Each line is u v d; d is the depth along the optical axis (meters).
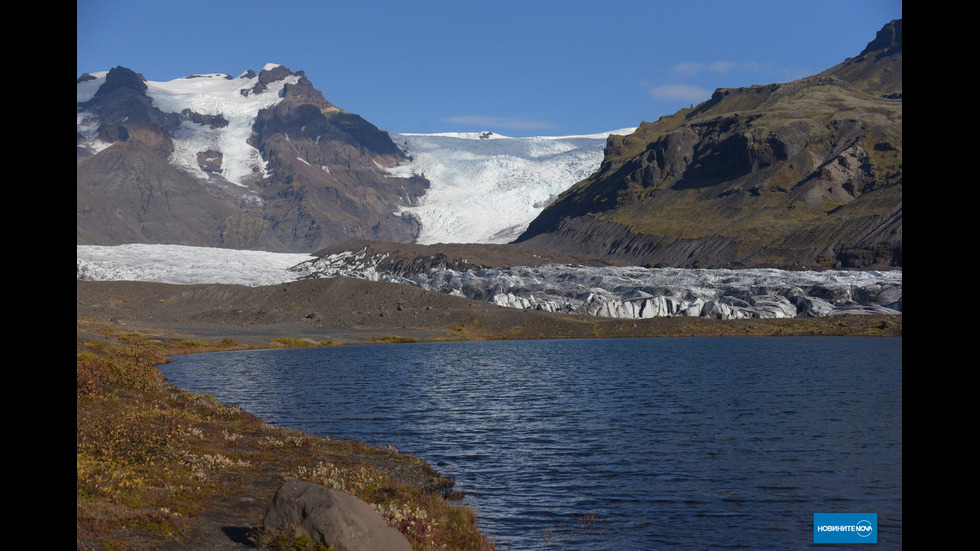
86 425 28.55
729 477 32.03
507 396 61.16
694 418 48.94
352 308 180.75
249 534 17.73
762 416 49.75
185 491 22.14
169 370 85.50
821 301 182.00
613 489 29.81
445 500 26.64
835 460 35.56
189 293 190.12
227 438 34.25
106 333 123.31
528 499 28.12
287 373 81.75
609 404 56.16
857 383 69.62
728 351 115.25
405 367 90.12
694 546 22.91
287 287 193.88
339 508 16.55
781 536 24.06
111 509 18.11
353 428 44.59
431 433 42.97
